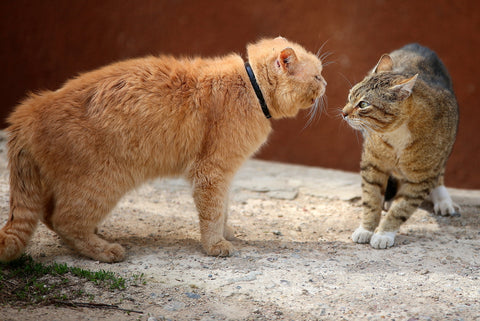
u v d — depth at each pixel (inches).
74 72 512.1
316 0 489.7
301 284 163.8
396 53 250.1
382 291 160.1
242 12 501.4
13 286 155.8
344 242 207.2
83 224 174.6
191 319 142.6
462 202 258.2
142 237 204.8
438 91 207.9
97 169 171.5
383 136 198.8
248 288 160.2
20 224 168.2
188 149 183.2
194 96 181.8
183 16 509.0
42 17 506.6
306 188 282.8
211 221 184.9
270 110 190.2
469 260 186.4
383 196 217.2
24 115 174.6
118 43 513.7
